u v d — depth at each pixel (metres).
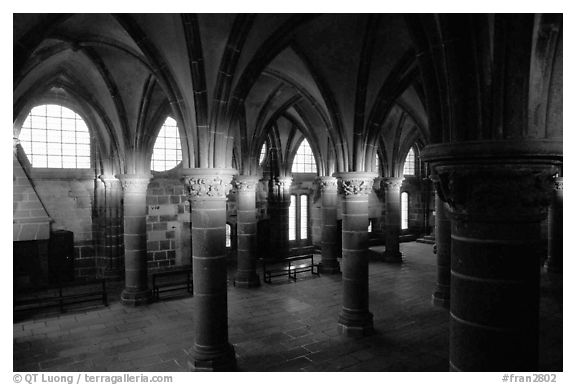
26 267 16.72
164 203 20.59
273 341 11.03
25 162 17.31
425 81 5.58
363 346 10.64
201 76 8.74
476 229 4.68
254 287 17.12
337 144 11.56
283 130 23.27
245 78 9.40
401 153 23.08
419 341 10.98
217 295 9.22
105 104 14.41
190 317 13.19
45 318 13.16
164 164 20.78
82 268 18.58
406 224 31.14
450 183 4.70
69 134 18.31
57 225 18.02
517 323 4.55
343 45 10.72
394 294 15.79
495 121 4.39
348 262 11.52
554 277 18.30
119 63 12.64
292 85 13.36
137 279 14.67
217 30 8.64
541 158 4.34
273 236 24.23
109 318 13.16
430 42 5.06
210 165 9.08
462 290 4.81
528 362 4.61
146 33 9.13
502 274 4.55
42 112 17.73
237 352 10.32
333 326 12.19
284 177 23.89
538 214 4.52
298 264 22.48
